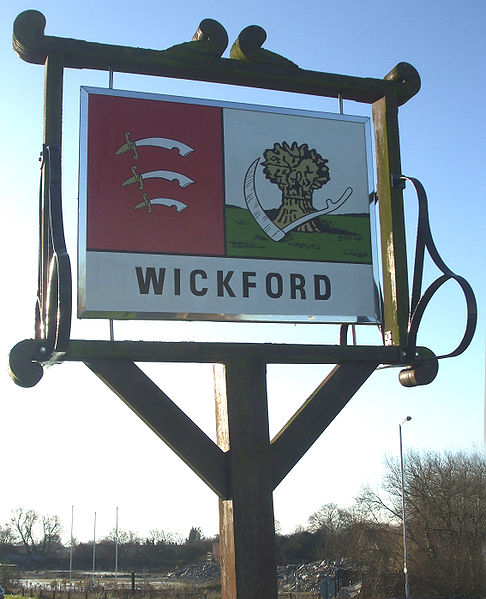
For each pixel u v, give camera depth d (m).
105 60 5.70
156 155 5.68
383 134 6.33
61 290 4.87
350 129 6.23
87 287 5.38
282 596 48.34
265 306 5.74
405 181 6.21
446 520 39.75
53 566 101.75
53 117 5.48
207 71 5.93
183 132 5.77
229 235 5.75
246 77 6.05
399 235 6.13
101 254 5.45
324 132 6.15
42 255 5.34
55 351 4.92
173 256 5.59
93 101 5.61
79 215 5.45
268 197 5.90
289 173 5.99
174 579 73.69
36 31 5.57
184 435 5.35
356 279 6.02
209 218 5.72
